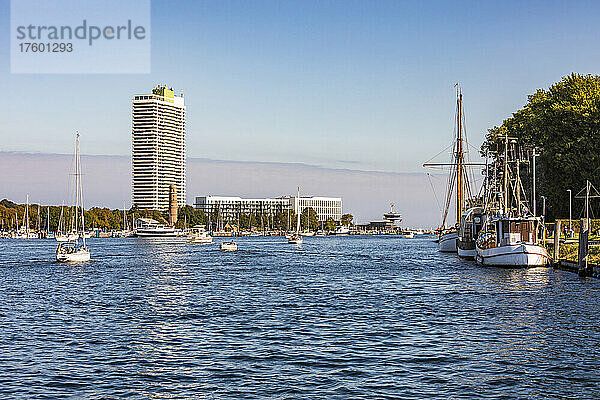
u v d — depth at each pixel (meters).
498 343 44.34
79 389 34.97
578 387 34.31
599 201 120.00
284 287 81.31
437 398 32.78
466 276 88.69
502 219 97.38
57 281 91.88
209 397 33.50
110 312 60.53
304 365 39.38
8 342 46.47
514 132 141.50
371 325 51.91
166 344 45.50
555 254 92.06
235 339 47.03
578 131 122.56
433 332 48.47
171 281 90.75
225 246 195.88
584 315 54.41
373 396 33.22
